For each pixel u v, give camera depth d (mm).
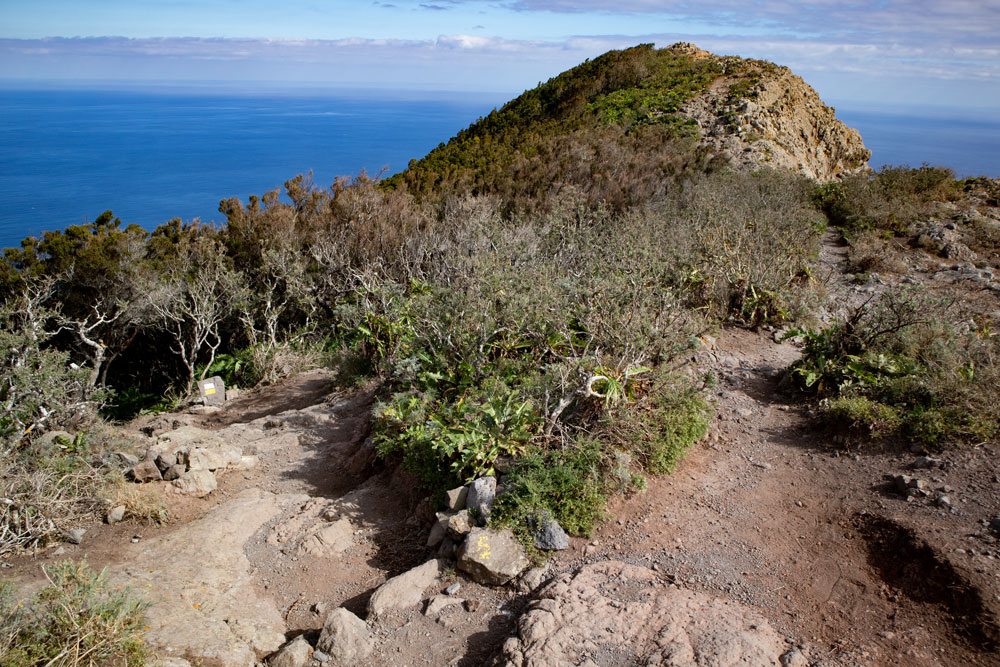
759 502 5234
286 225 13414
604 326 6523
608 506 5102
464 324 7219
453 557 4785
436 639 4039
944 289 10633
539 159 17453
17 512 5395
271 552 5375
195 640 4039
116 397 11930
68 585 4070
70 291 11805
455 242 11734
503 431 5586
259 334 12781
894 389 6312
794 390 7359
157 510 5844
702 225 11359
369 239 12969
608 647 3592
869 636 3688
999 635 3488
